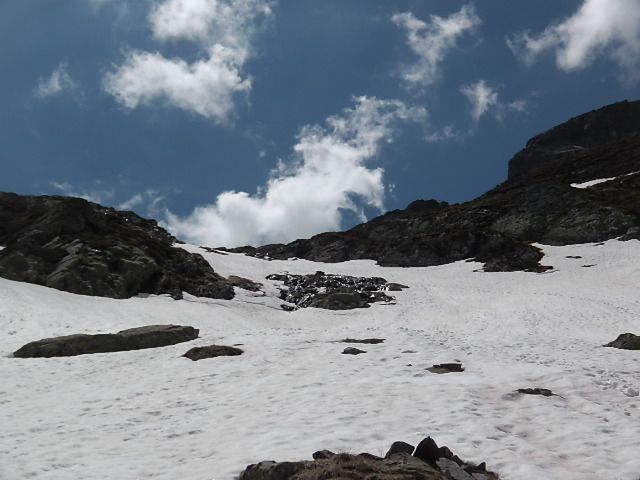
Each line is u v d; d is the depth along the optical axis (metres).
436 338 27.41
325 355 23.81
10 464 13.02
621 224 85.94
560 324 44.75
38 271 50.56
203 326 45.88
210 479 11.80
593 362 22.17
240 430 15.16
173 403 18.22
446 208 114.19
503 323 46.59
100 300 48.06
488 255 83.38
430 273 78.38
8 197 66.25
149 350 26.55
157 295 54.06
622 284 63.94
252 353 24.64
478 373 20.52
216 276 64.12
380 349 24.50
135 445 14.38
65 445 14.48
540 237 89.62
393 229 101.12
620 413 16.06
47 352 26.70
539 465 12.33
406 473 10.95
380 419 15.38
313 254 98.62
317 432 14.45
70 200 60.59
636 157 121.75
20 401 19.20
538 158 157.75
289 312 56.75
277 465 11.45
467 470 11.80
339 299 59.09
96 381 21.72
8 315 37.28
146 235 67.00
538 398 17.23
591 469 12.18
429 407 16.38
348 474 10.88
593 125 157.12
